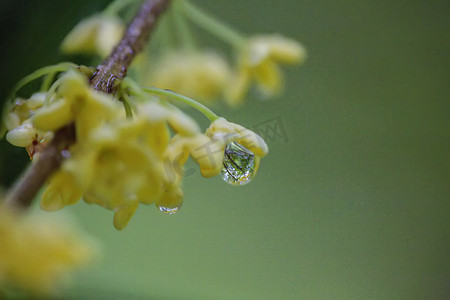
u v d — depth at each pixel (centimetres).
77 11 17
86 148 14
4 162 16
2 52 16
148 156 15
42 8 16
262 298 28
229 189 30
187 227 29
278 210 30
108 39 18
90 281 17
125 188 14
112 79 15
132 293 17
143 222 28
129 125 15
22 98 16
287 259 30
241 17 30
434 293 31
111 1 17
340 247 31
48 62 16
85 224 25
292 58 20
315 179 31
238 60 20
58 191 15
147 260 27
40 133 16
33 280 14
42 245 14
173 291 17
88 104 15
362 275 31
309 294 29
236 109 26
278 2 31
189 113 23
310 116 31
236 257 29
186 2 20
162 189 16
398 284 31
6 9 16
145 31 16
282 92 29
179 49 20
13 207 14
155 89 16
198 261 28
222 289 28
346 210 31
